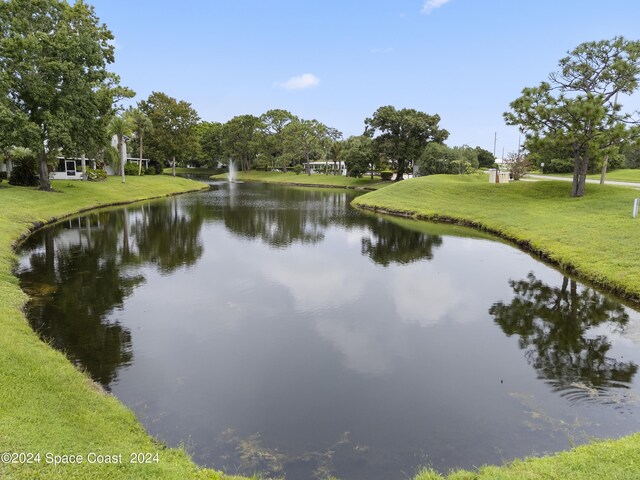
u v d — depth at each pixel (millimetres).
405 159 53219
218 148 87438
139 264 13906
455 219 24297
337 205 34562
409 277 12750
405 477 4543
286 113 78375
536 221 19000
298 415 5691
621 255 12297
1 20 25266
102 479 3646
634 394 6246
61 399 5117
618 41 21984
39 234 18594
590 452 4379
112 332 8344
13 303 9227
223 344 7934
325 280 12422
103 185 36625
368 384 6543
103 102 28656
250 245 17719
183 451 4750
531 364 7219
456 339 8258
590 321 9109
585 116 20688
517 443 5105
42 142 25641
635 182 33438
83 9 28250
